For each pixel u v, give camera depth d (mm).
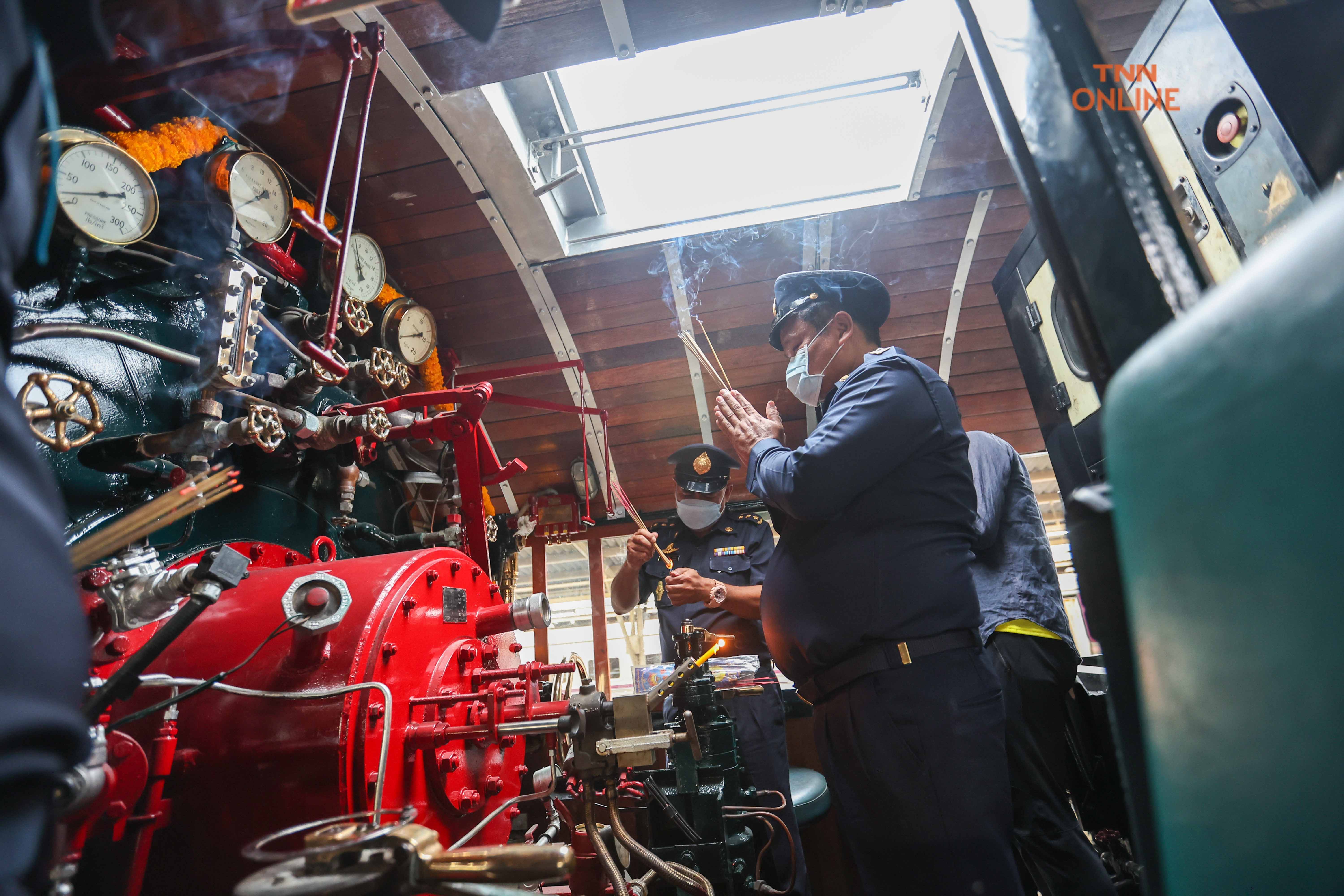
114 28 1170
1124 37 2670
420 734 1453
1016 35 630
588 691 1419
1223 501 263
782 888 2473
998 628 2244
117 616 1126
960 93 2900
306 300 2715
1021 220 3477
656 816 1626
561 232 3484
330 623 1300
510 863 578
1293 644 233
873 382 1657
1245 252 1416
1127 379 329
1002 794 1408
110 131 1942
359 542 2691
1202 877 270
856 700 1499
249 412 1844
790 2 2418
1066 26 581
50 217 565
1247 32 1307
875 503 1579
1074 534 549
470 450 2664
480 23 642
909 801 1396
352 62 2170
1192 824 277
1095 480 2318
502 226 3260
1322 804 223
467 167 2967
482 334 3828
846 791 1539
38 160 510
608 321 3803
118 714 1405
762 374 4043
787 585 1678
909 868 1404
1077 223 559
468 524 2676
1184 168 1548
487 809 1662
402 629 1533
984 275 3721
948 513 1594
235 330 1871
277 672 1422
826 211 3408
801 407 4164
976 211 3418
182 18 2100
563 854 580
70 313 1724
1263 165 1327
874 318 2053
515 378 3994
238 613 1555
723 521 3611
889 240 3564
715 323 3834
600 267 3590
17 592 387
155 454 1767
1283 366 240
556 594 10578
